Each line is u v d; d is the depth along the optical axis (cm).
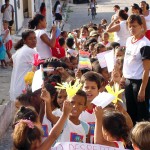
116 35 770
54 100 434
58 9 1939
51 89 432
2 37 1045
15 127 320
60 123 343
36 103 436
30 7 1908
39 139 317
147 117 527
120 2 2931
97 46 691
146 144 297
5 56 1073
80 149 335
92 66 580
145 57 506
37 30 646
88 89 432
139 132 301
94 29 1123
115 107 414
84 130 397
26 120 321
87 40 895
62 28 1988
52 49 679
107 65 533
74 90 384
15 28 1509
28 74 521
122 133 347
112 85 527
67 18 2406
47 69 529
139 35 518
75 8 2805
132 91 528
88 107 424
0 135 580
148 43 516
